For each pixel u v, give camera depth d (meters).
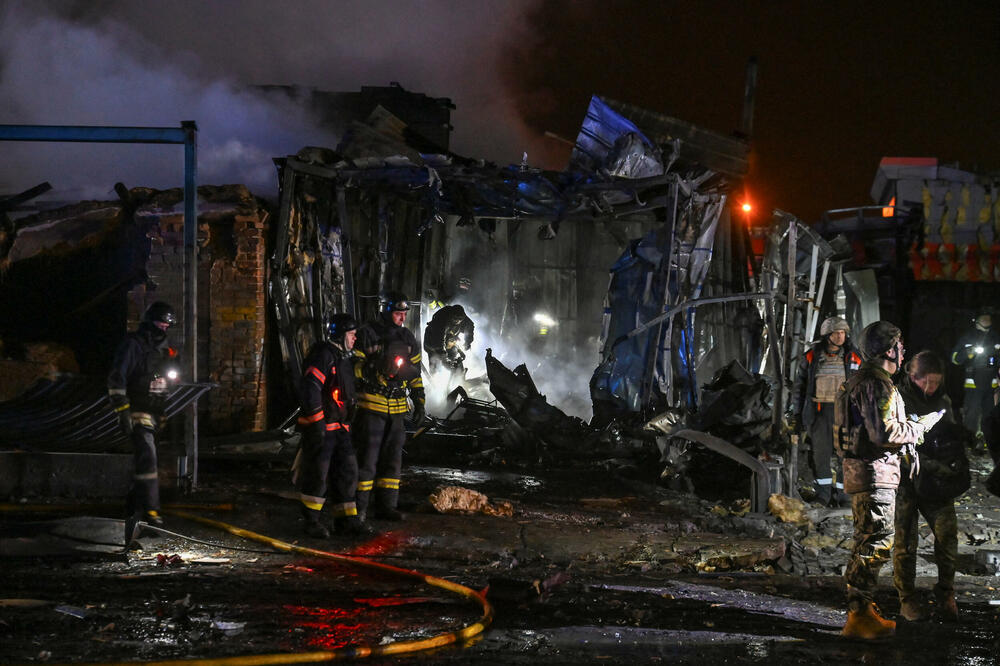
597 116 13.08
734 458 9.28
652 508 9.32
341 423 7.41
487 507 8.57
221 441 10.77
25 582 5.64
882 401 5.32
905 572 5.85
